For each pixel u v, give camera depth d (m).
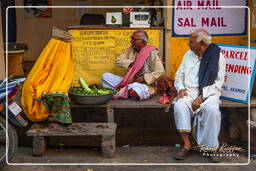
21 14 8.11
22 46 6.83
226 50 4.69
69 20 8.23
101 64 5.25
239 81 4.59
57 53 4.21
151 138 5.02
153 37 5.20
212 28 5.19
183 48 5.19
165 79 4.98
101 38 5.19
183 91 4.34
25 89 4.21
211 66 4.25
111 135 4.27
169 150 4.59
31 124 4.99
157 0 7.90
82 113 5.32
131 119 5.34
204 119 4.16
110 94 4.51
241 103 4.55
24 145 4.87
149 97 4.86
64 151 4.57
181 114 4.18
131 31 5.18
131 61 4.87
